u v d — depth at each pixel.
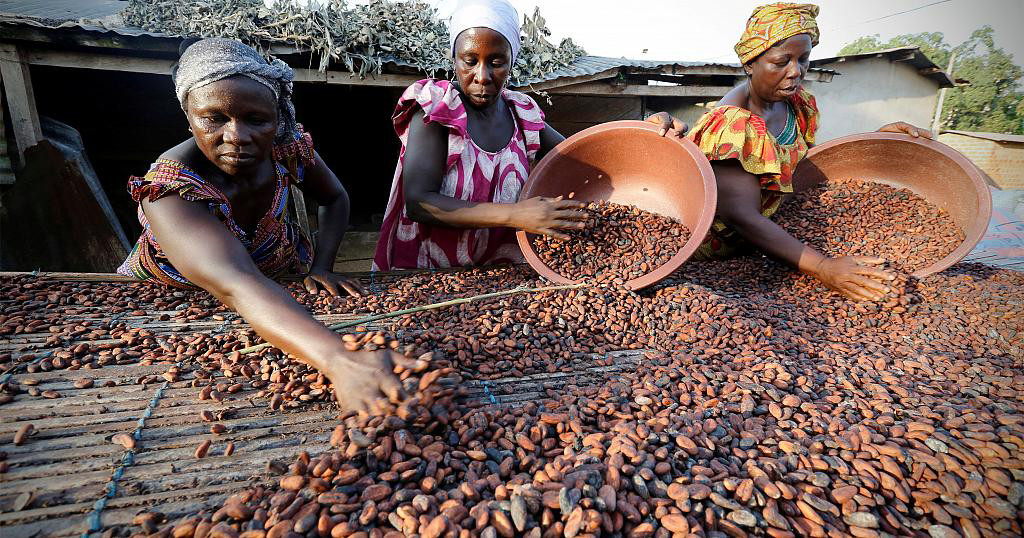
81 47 4.55
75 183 4.70
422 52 5.35
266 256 2.29
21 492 1.11
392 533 1.02
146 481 1.17
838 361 1.84
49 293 2.12
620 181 2.79
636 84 6.89
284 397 1.47
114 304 2.09
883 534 1.12
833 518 1.16
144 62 4.78
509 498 1.11
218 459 1.26
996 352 1.94
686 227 2.51
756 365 1.74
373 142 8.05
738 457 1.31
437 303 2.15
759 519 1.12
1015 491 1.20
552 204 2.29
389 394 1.24
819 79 8.77
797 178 3.38
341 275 2.40
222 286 1.52
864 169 3.29
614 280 2.30
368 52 5.14
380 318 1.96
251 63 1.61
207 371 1.58
